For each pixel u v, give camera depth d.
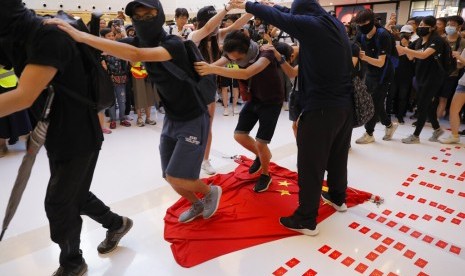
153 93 5.03
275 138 4.30
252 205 2.59
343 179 2.41
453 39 4.52
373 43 3.51
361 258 2.01
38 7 8.95
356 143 4.02
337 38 1.93
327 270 1.91
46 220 2.48
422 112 3.85
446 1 7.32
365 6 8.71
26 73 1.24
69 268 1.77
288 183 2.96
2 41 1.30
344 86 2.05
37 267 1.98
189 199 2.34
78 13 9.72
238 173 3.14
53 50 1.27
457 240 2.17
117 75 4.74
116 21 5.38
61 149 1.52
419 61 3.81
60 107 1.47
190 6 11.48
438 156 3.58
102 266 1.97
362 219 2.42
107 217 2.01
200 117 2.05
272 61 2.40
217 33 2.80
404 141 4.00
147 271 1.93
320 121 2.01
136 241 2.21
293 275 1.88
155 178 3.17
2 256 2.08
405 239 2.19
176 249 2.10
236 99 5.55
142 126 5.01
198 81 1.97
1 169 3.45
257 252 2.07
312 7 1.95
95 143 1.62
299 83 2.12
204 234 2.23
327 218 2.44
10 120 3.67
